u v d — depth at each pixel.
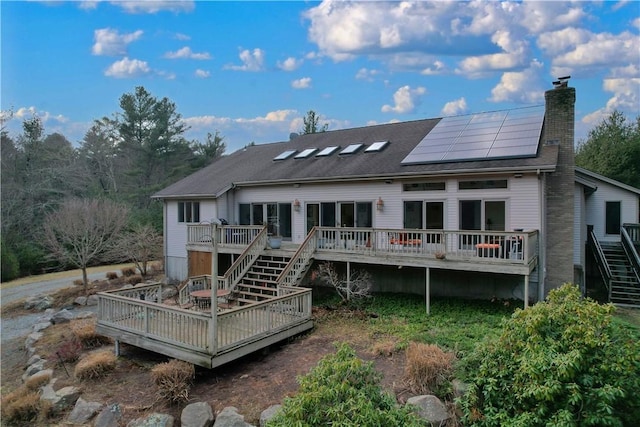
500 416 5.79
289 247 16.22
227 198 18.72
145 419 7.03
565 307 6.29
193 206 19.47
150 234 22.62
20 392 8.79
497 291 12.95
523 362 5.71
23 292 20.39
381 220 14.86
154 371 8.01
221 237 17.09
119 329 10.03
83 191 33.78
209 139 43.59
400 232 13.03
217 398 7.57
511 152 12.91
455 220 13.38
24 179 31.08
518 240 11.32
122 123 39.94
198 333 8.42
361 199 15.33
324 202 16.27
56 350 11.02
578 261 14.68
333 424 4.04
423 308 12.54
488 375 6.30
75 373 9.10
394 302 13.34
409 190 14.28
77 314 15.42
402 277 14.51
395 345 9.06
